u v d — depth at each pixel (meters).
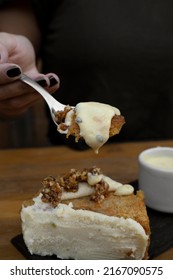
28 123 0.60
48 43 0.45
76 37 0.43
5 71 0.31
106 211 0.27
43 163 0.39
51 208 0.27
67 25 0.43
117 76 0.44
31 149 0.42
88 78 0.45
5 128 0.62
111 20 0.43
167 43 0.44
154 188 0.32
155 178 0.31
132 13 0.43
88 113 0.27
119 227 0.26
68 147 0.42
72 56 0.44
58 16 0.44
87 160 0.40
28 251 0.28
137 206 0.27
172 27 0.44
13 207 0.33
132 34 0.43
